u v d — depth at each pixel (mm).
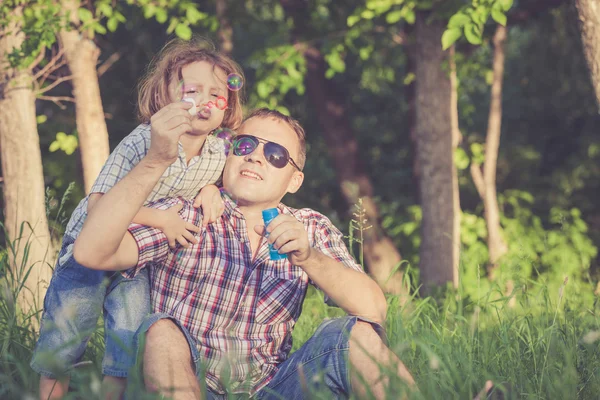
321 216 2660
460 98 8461
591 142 11422
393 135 11969
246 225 2500
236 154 2502
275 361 2457
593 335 2445
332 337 2295
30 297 4340
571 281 4102
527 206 11320
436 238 6613
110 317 2404
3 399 2408
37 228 4672
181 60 2633
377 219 9344
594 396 2537
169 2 6422
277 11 9328
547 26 9648
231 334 2387
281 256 2275
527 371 2756
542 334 2979
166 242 2334
